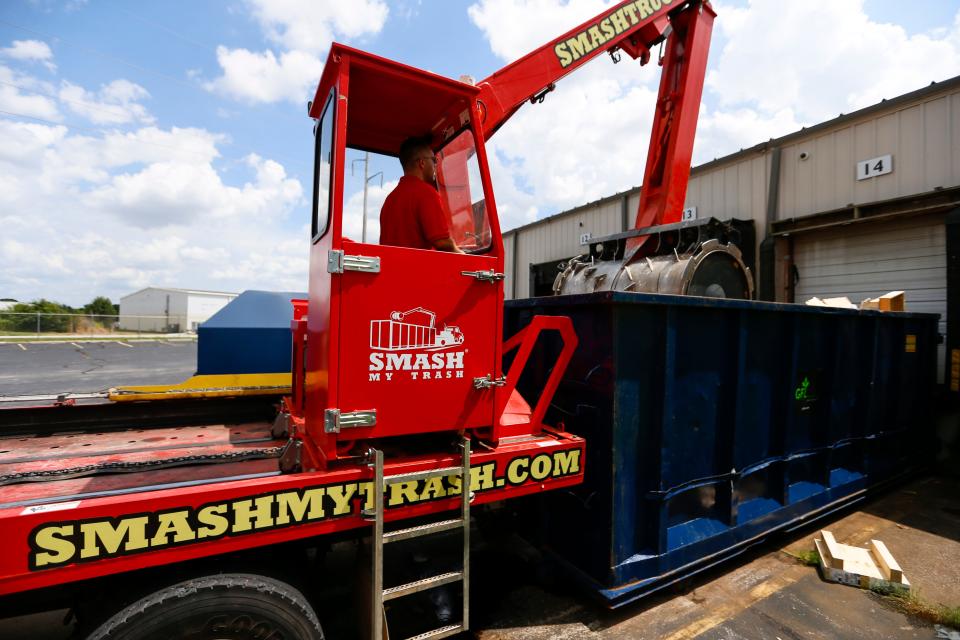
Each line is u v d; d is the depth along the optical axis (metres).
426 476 2.11
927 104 6.40
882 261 6.93
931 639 2.63
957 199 6.04
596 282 4.86
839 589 3.12
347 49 1.98
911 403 5.24
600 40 4.38
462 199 2.68
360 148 2.99
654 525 2.86
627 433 2.76
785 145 8.05
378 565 1.96
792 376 3.65
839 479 4.22
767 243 8.13
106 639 1.61
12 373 11.87
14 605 1.79
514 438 2.63
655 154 5.06
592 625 2.71
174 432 3.47
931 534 3.91
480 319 2.29
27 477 2.31
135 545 1.63
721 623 2.74
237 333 3.94
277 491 1.85
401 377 2.08
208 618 1.72
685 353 3.00
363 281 1.98
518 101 4.00
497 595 3.00
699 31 4.87
